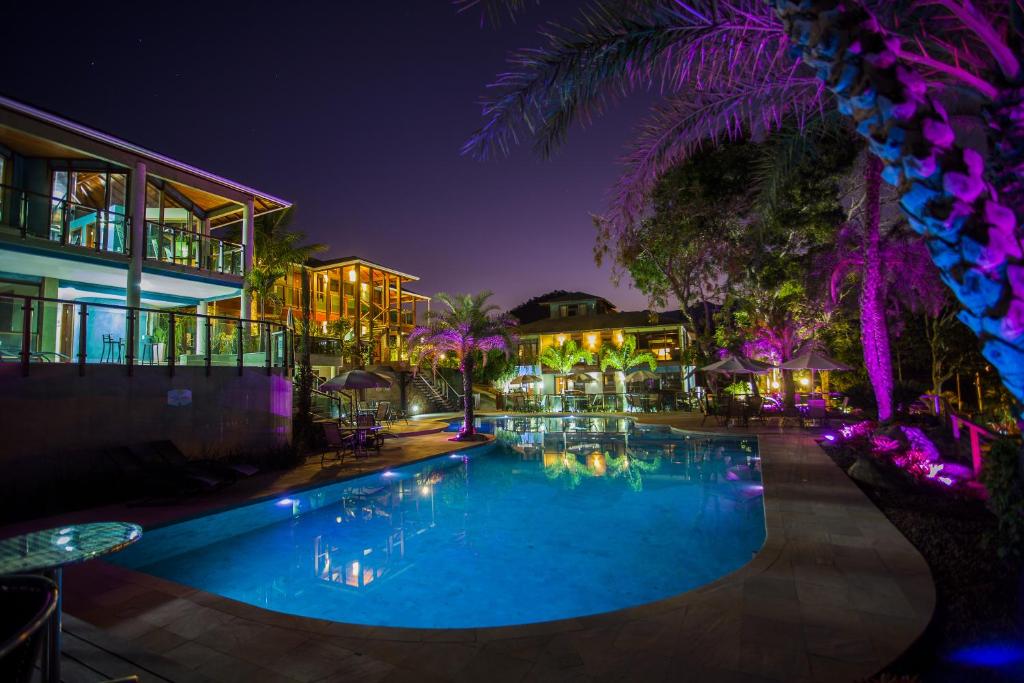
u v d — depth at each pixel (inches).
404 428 862.5
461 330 693.9
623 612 170.4
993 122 140.9
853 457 464.1
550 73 185.9
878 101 96.2
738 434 665.6
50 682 107.0
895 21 181.3
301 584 242.1
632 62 187.3
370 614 210.4
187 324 617.9
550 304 1764.3
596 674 134.6
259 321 500.7
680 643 149.3
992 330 100.8
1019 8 134.9
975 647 148.9
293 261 898.1
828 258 665.0
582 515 356.2
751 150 641.0
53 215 557.0
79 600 188.2
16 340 550.3
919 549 227.8
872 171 493.4
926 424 580.1
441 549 290.0
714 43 189.9
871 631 153.1
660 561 265.6
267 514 352.8
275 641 156.4
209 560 276.4
